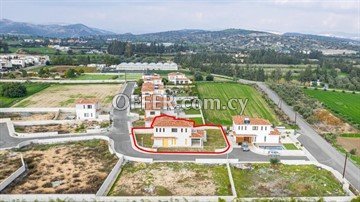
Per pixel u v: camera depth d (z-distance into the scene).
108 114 103.69
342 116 111.31
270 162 69.94
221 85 167.88
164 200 54.06
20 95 130.00
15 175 62.47
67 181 61.16
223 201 52.12
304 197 55.12
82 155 73.75
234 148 78.69
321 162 72.12
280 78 194.38
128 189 58.41
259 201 53.06
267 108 121.56
